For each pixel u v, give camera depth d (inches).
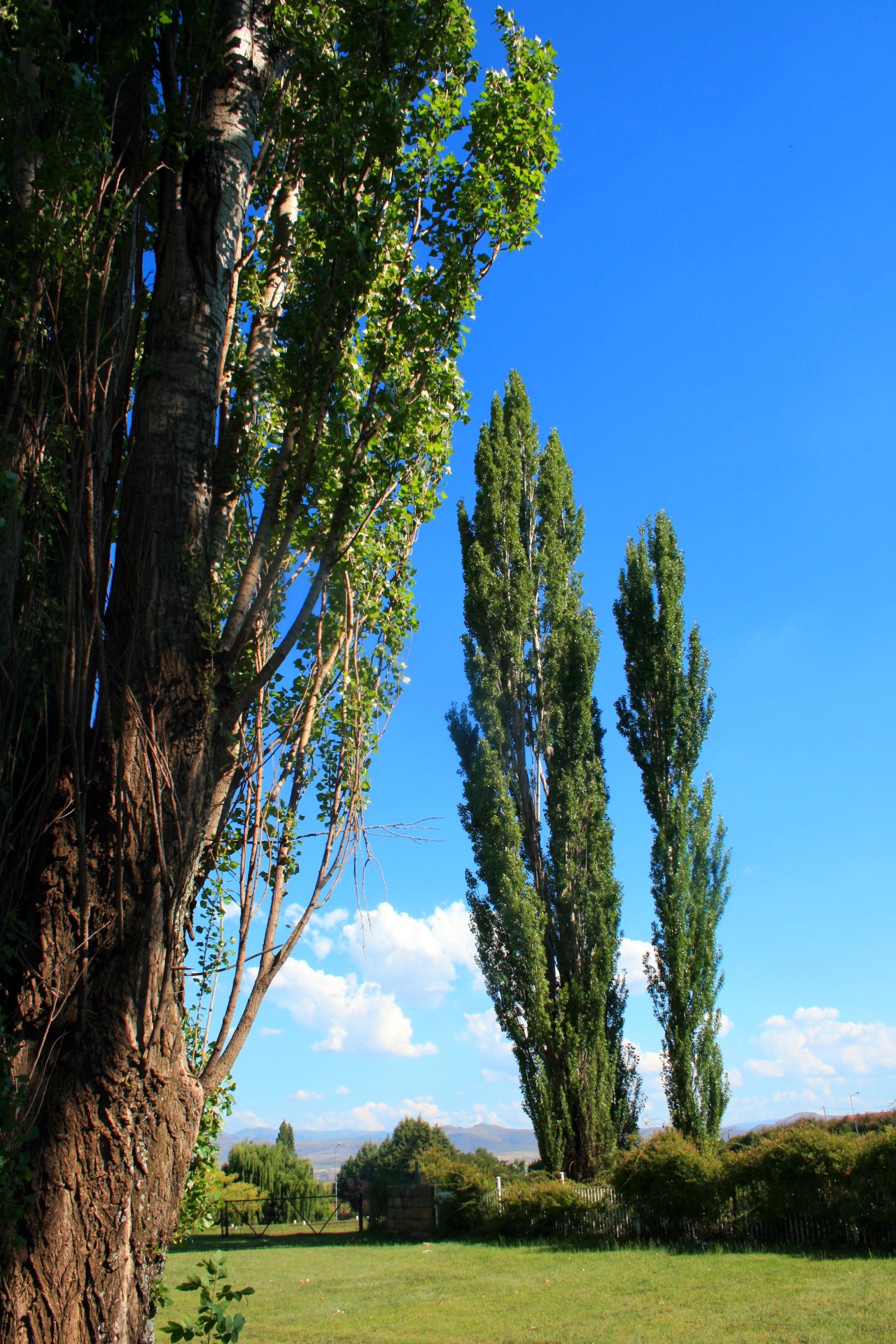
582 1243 633.6
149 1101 142.3
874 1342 298.5
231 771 172.9
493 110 205.2
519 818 890.1
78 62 185.8
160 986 146.9
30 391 160.4
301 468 182.4
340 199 191.6
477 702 893.8
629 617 930.1
